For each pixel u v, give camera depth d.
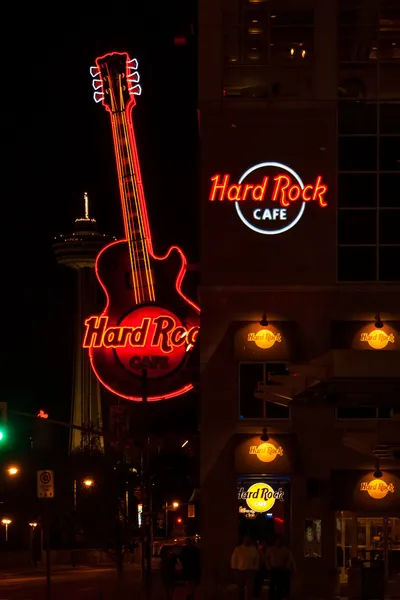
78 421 167.75
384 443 34.09
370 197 48.31
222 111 48.62
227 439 47.16
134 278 75.06
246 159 48.47
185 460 63.53
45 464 85.56
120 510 58.78
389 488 46.12
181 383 68.75
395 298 47.56
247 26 49.00
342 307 47.56
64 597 45.59
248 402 47.31
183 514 133.62
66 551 99.25
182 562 37.50
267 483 46.88
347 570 45.25
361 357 30.12
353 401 39.06
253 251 48.00
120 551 56.06
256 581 36.56
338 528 46.62
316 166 48.44
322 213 48.16
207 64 48.81
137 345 68.94
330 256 47.84
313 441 46.88
